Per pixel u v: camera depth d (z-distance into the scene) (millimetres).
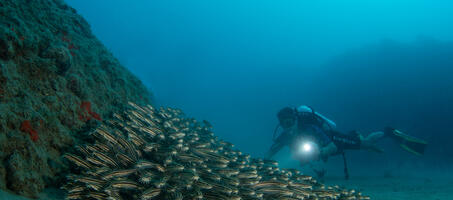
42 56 3723
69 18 5902
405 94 28406
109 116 4801
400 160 16656
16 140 2654
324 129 8227
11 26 3359
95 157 2949
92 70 5133
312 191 4117
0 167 2420
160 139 3592
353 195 4812
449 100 24297
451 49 33594
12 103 2910
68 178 2715
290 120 7965
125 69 7352
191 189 2836
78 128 3863
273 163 4973
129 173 2752
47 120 3234
